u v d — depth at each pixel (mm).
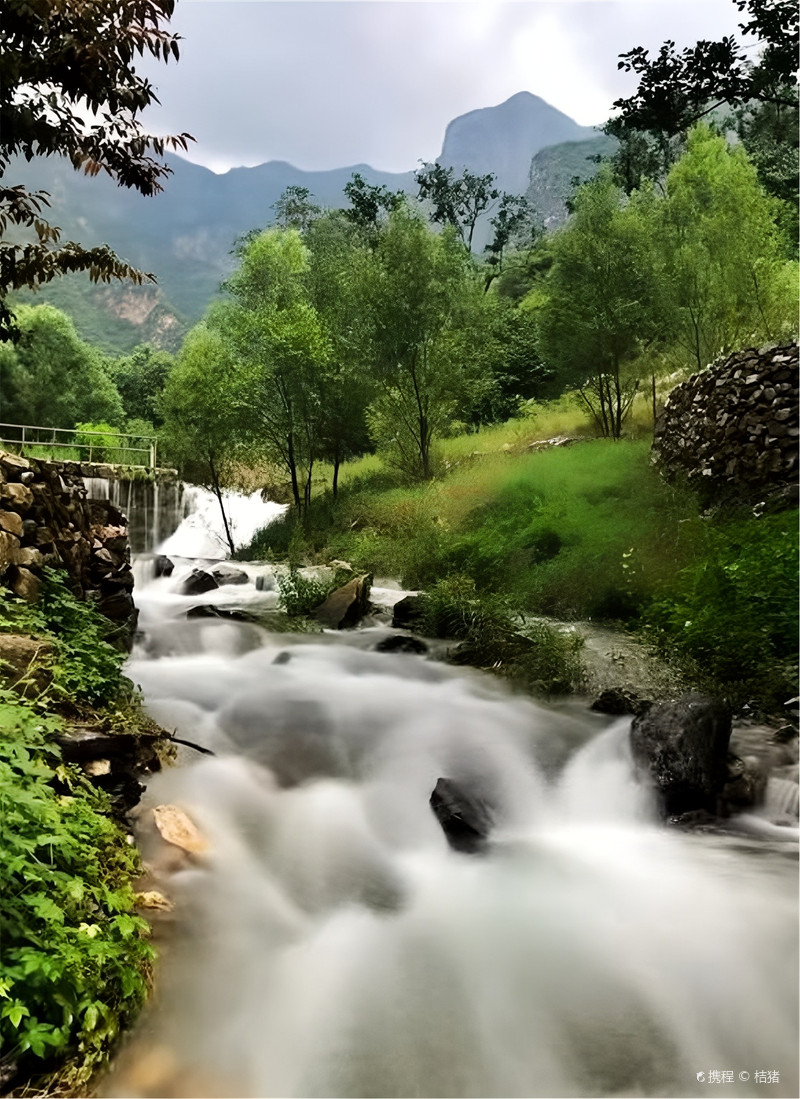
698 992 3383
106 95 5840
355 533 17031
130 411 47000
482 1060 2920
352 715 6531
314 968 3402
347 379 20203
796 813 5270
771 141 25812
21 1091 2236
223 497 23734
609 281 18141
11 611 4871
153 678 7012
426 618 10000
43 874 2666
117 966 2604
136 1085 2533
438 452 21781
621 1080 2873
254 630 9531
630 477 14039
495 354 21750
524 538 12242
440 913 3975
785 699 6949
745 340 17156
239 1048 2855
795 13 12273
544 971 3494
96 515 7398
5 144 6199
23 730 3027
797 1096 2830
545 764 5816
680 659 8086
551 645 8023
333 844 4512
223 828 4398
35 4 5270
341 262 23812
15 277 6824
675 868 4520
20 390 37188
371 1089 2762
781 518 9500
